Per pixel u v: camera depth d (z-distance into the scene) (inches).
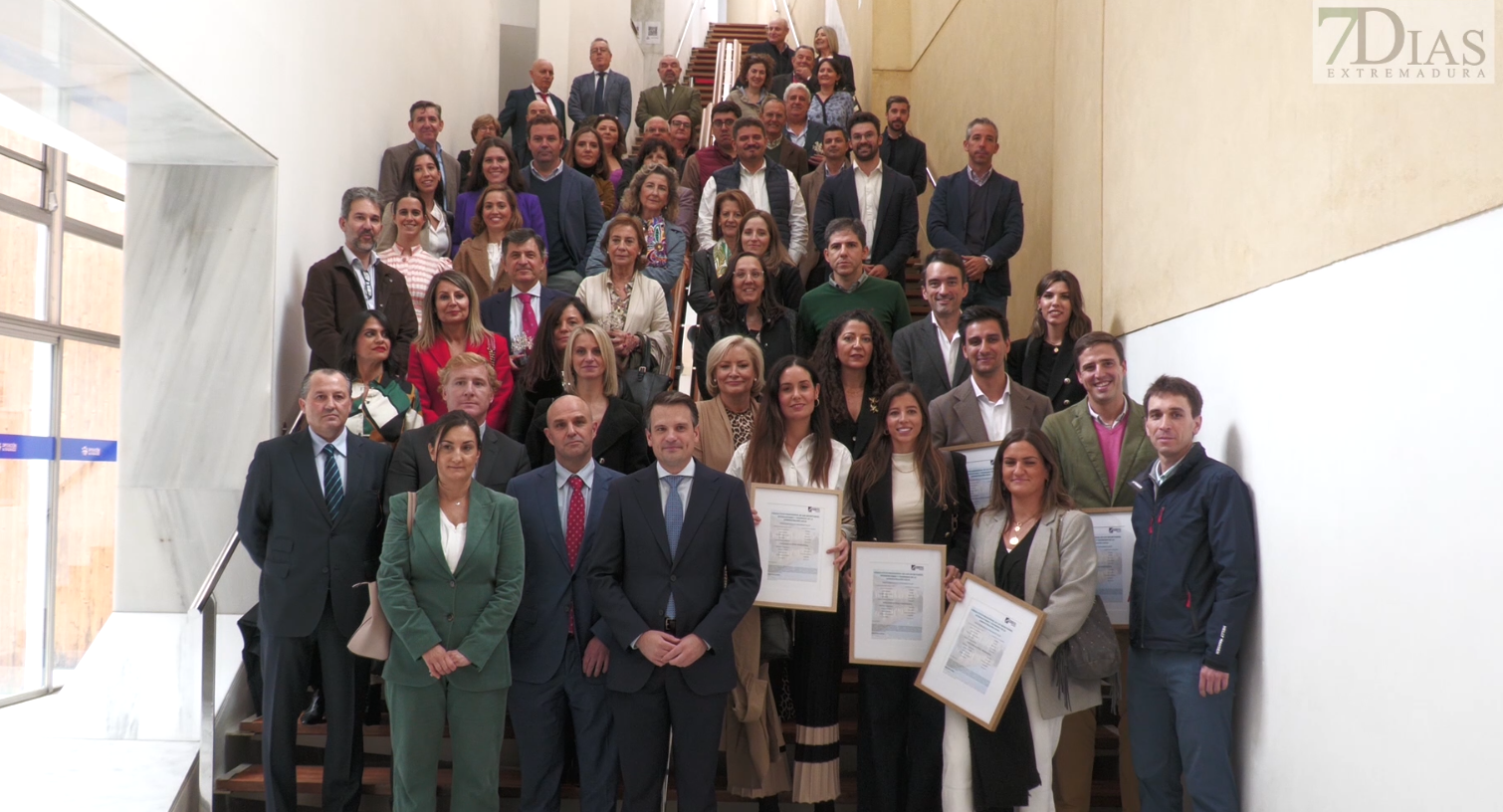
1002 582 180.5
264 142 246.5
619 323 255.1
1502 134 116.5
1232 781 169.5
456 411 182.1
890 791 181.8
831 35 556.7
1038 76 337.7
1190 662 172.1
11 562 328.8
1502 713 114.3
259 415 247.6
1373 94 142.3
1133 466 194.7
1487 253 118.8
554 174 327.9
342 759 186.5
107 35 176.9
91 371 369.1
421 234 304.8
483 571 177.2
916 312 375.2
